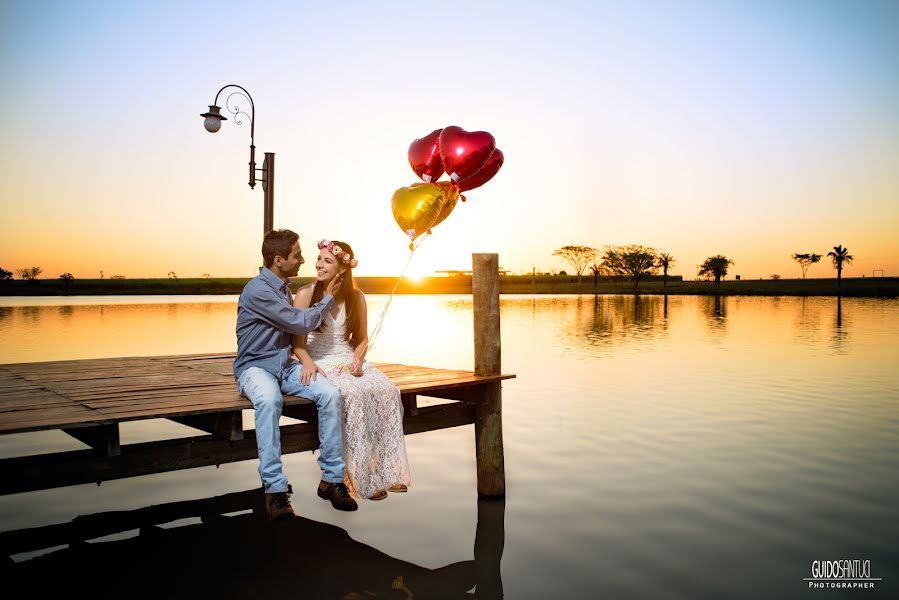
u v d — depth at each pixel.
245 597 3.57
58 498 5.25
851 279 121.88
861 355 14.34
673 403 8.94
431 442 7.11
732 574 3.88
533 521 4.76
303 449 4.65
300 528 4.64
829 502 5.11
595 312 33.19
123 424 7.60
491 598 3.56
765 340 17.83
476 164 5.33
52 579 3.77
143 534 4.50
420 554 4.19
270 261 4.65
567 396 9.45
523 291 82.50
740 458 6.31
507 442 6.93
